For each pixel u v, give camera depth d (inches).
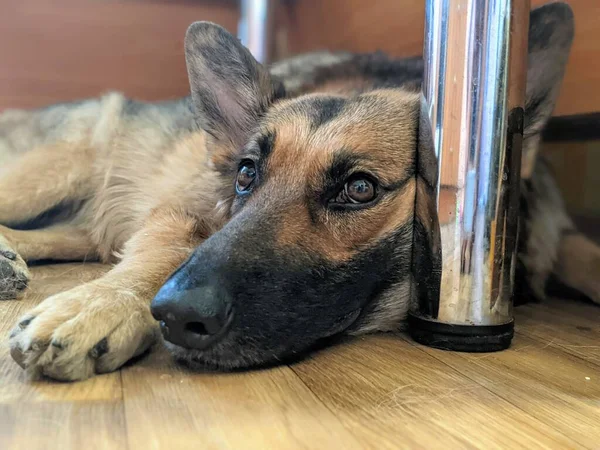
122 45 29.5
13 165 21.2
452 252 12.0
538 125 14.0
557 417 8.9
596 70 17.8
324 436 7.9
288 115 13.8
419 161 12.6
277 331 10.6
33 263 20.5
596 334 13.8
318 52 20.1
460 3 11.6
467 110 11.7
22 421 7.9
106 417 8.2
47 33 28.4
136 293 11.8
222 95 15.7
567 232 18.2
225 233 11.1
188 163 19.6
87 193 22.2
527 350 12.3
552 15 13.2
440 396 9.6
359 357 11.5
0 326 12.2
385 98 14.0
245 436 7.8
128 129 22.2
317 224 11.9
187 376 10.0
